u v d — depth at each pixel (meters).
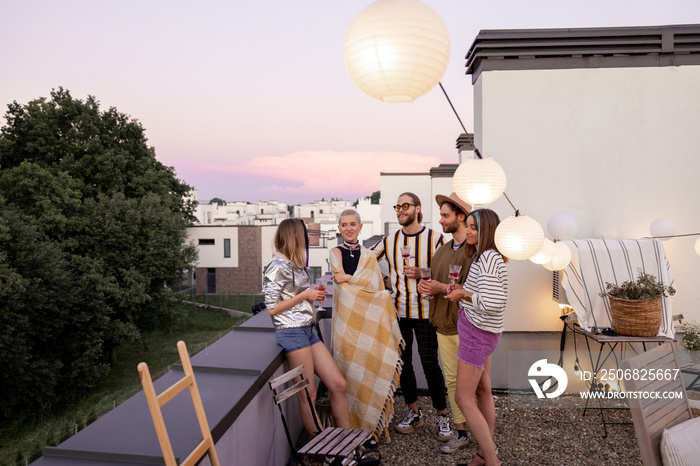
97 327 25.95
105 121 32.84
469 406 3.15
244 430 2.64
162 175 35.81
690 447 2.63
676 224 5.01
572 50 4.93
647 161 5.00
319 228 59.41
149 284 30.58
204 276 51.88
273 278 3.35
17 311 22.22
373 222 57.38
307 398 3.31
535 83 5.02
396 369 3.90
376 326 3.89
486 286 2.98
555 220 4.54
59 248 25.42
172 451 1.80
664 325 4.38
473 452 3.75
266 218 80.81
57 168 29.47
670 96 4.95
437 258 3.84
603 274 4.53
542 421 4.36
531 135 5.05
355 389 3.88
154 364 29.67
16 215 23.98
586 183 5.04
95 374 24.70
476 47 5.00
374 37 1.71
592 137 5.02
